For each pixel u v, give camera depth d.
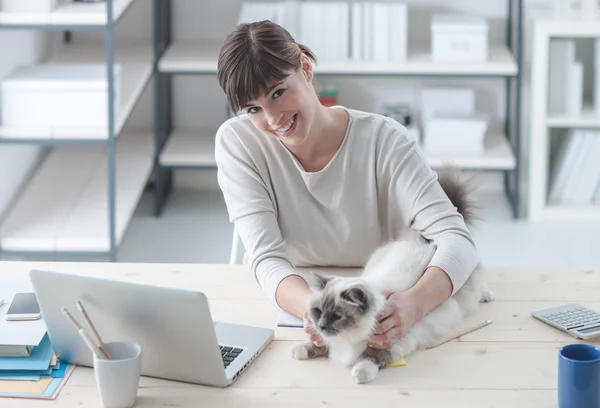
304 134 1.75
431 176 1.87
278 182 1.91
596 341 1.64
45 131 3.31
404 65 4.09
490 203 4.48
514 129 4.52
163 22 4.48
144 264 1.99
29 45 4.13
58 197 3.84
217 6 4.53
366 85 4.57
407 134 1.90
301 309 1.69
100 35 4.57
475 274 1.77
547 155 4.24
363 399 1.46
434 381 1.51
